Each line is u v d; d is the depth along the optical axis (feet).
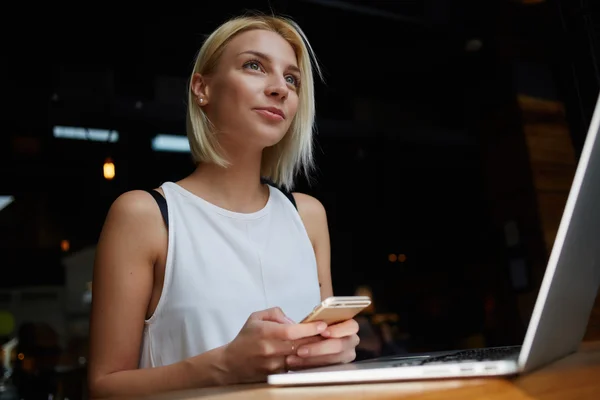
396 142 17.43
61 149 15.10
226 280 3.33
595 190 1.72
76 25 11.79
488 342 13.25
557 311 1.67
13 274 17.39
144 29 11.98
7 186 16.47
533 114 11.55
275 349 2.14
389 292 23.59
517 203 11.56
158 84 13.44
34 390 11.75
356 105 15.90
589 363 1.82
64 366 12.68
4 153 15.03
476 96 12.57
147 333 3.22
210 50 3.64
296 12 10.28
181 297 3.23
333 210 22.97
